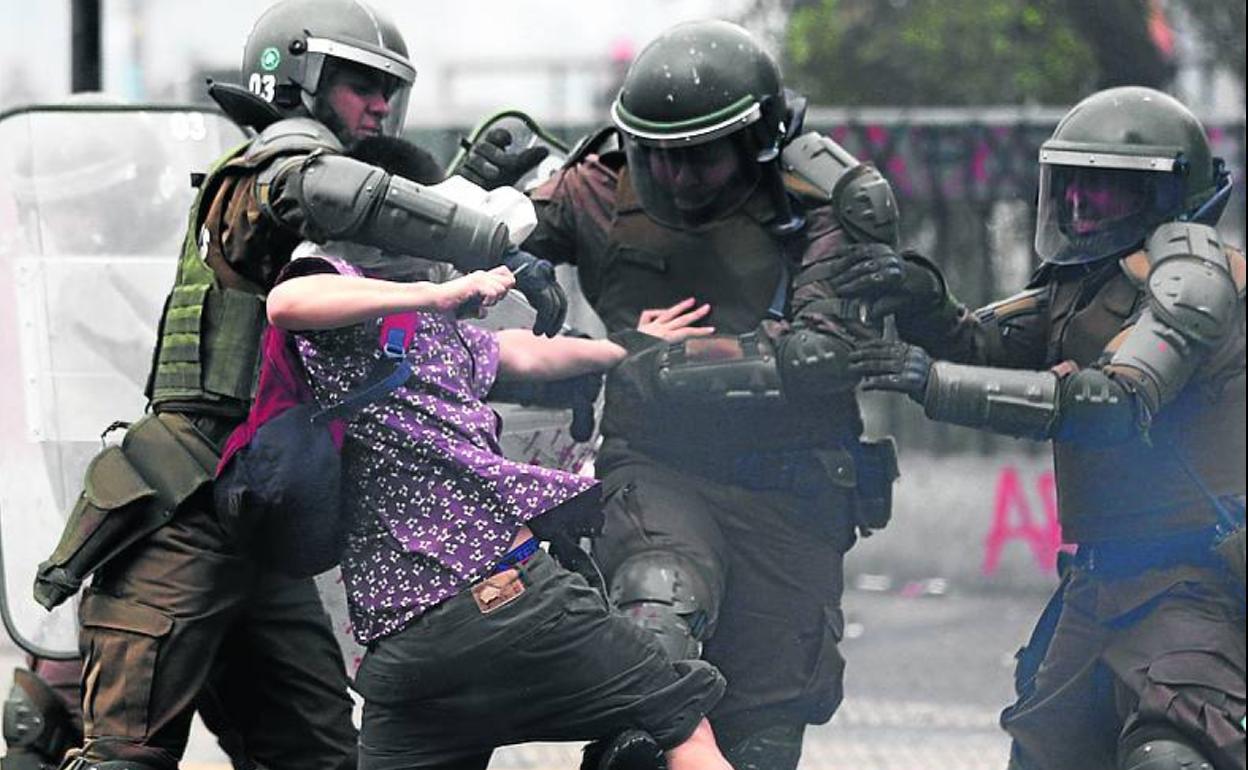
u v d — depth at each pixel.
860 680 32.50
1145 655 17.02
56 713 19.83
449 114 34.69
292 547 15.12
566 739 15.23
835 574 18.78
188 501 16.42
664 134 17.38
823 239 17.78
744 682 18.53
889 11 50.09
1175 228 17.34
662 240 18.05
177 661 16.42
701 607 17.34
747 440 18.14
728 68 17.44
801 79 50.22
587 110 43.53
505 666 14.77
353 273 15.12
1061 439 16.98
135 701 16.34
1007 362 18.61
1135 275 17.38
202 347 16.47
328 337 14.88
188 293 16.58
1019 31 49.09
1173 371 16.78
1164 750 16.59
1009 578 39.50
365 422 14.92
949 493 39.81
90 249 19.17
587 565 15.60
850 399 18.64
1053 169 17.69
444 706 14.95
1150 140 17.36
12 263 19.14
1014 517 39.41
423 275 15.82
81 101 19.92
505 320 18.42
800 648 18.59
